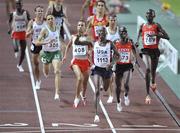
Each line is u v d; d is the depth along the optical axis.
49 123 42.84
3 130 41.12
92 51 44.00
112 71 43.47
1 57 59.84
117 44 43.91
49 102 47.44
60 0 52.66
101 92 49.88
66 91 50.00
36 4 84.12
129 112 45.69
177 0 94.44
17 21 53.09
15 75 54.25
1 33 69.38
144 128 42.41
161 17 82.69
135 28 74.38
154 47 46.94
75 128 41.88
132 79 54.19
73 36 44.97
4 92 49.72
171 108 47.09
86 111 45.56
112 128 42.12
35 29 48.16
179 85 53.41
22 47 54.06
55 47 46.66
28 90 50.28
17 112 45.12
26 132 40.84
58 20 52.81
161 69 58.06
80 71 44.84
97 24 48.66
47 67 48.03
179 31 74.81
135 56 44.75
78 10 83.12
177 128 42.69
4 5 85.00
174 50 56.28
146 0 94.94
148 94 47.53
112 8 82.94
